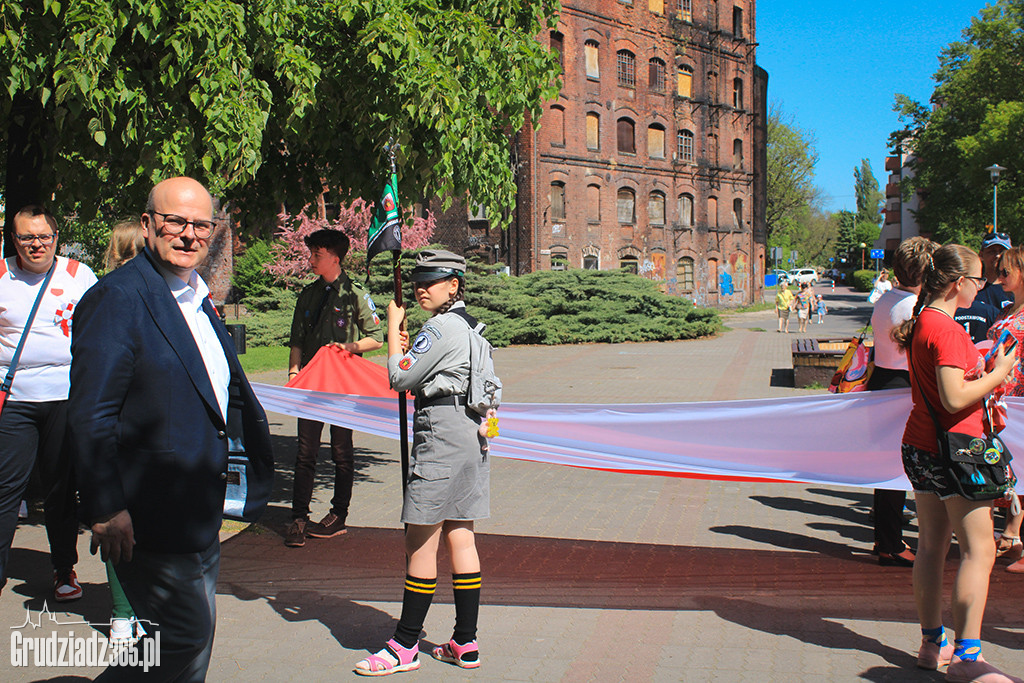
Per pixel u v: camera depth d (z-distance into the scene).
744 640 4.08
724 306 45.94
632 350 23.75
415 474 3.76
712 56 44.22
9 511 4.38
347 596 4.73
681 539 5.83
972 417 3.62
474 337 3.82
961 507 3.63
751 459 5.10
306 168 7.36
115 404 2.53
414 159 6.43
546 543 5.73
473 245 36.44
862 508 6.75
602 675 3.71
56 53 5.00
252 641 4.10
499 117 7.18
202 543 2.67
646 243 40.91
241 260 33.59
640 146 40.38
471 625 3.83
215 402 2.71
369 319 5.93
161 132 5.22
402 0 6.13
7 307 4.40
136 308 2.60
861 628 4.23
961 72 36.19
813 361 14.41
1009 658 3.83
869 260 116.12
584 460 5.25
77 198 6.12
